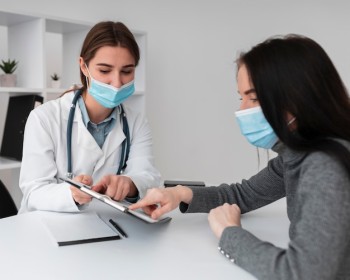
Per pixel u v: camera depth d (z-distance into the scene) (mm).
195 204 1085
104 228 983
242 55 787
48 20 2125
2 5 2383
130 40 1341
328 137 711
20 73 2232
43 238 916
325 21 3188
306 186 684
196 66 3244
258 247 736
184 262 795
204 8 3193
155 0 3023
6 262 780
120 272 745
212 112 3361
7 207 1369
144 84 2584
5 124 2264
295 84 693
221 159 3453
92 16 2775
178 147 3289
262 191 1112
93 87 1355
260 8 3244
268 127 788
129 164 1510
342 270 692
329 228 636
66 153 1396
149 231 978
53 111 1408
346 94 729
